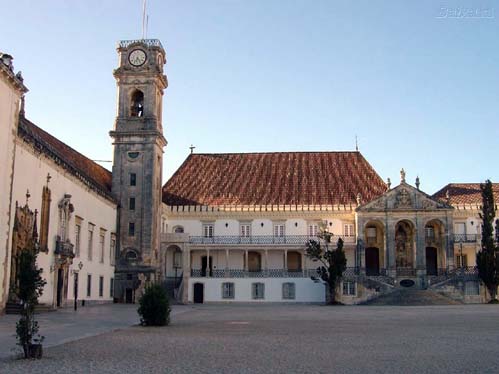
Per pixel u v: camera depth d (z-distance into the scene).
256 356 18.78
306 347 21.36
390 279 74.81
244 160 90.94
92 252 63.97
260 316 42.97
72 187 57.50
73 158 67.31
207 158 91.69
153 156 74.19
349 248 80.88
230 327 31.45
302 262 82.38
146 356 18.78
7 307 40.62
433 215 78.94
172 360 17.84
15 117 42.75
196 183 87.88
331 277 71.00
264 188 86.12
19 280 26.44
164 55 78.44
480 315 42.00
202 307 62.50
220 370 15.84
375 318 39.25
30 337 18.20
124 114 74.75
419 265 77.69
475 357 18.48
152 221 73.12
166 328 30.88
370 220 79.69
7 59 41.19
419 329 29.30
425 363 17.22
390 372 15.58
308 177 87.38
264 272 79.31
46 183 50.31
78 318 38.62
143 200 73.44
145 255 72.62
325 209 82.25
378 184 85.81
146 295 32.91
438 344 22.19
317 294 77.25
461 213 81.94
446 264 77.94
